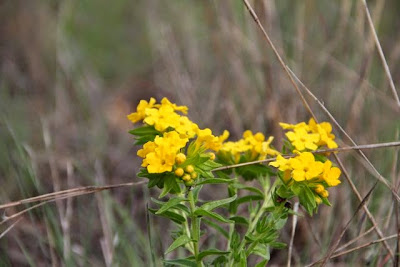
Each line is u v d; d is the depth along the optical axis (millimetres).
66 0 6926
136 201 5035
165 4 7105
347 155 4594
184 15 6723
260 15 5418
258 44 5406
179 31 6703
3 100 5684
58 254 4129
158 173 2854
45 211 4191
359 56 5309
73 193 3670
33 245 4441
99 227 4727
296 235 4480
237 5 5703
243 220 3299
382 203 4133
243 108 5543
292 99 5129
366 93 4934
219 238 4414
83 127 6008
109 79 7527
